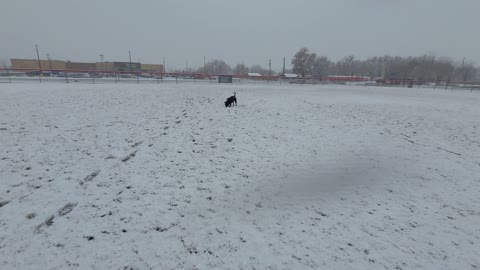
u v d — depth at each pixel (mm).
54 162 7465
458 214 5426
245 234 4508
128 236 4379
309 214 5203
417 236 4645
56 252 3973
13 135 9859
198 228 4637
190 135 10445
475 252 4281
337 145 9578
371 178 6957
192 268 3730
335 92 32594
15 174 6613
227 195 5840
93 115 14008
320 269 3787
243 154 8438
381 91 36625
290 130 11484
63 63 77875
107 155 8117
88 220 4789
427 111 17719
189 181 6469
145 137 10133
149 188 6047
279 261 3910
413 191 6336
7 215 4871
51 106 16031
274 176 6914
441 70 82438
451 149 9688
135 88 29562
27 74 56156
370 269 3822
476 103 23016
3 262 3754
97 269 3658
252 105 18219
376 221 5043
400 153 8961
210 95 24906
